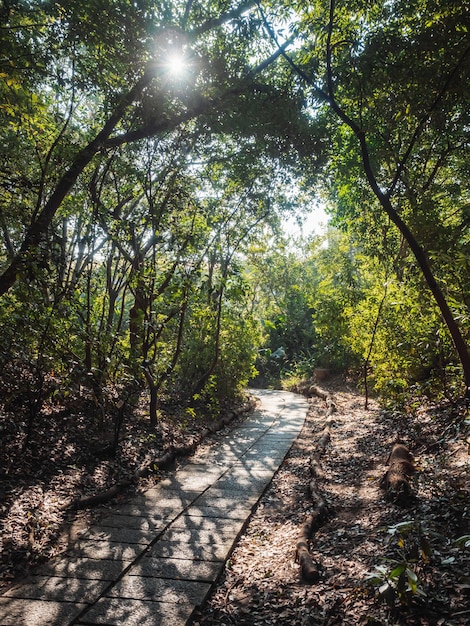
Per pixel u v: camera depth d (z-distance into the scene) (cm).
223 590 379
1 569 391
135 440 772
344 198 1339
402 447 619
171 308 928
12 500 504
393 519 449
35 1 593
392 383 756
